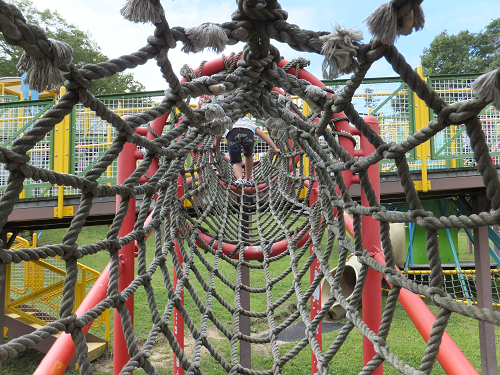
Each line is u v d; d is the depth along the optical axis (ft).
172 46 3.51
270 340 6.59
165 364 19.53
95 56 80.59
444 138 19.54
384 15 2.56
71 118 18.99
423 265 29.50
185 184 10.45
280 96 9.50
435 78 20.01
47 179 2.98
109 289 4.15
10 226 18.99
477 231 17.74
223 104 5.21
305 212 11.66
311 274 11.50
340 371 18.25
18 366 20.22
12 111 19.85
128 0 3.07
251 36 3.98
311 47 3.73
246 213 14.61
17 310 22.68
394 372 17.95
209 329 23.91
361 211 4.13
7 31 2.34
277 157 17.60
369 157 3.61
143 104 20.01
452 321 24.30
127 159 9.08
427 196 21.47
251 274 34.47
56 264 26.30
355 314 4.26
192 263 7.73
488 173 2.36
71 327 3.31
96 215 18.65
